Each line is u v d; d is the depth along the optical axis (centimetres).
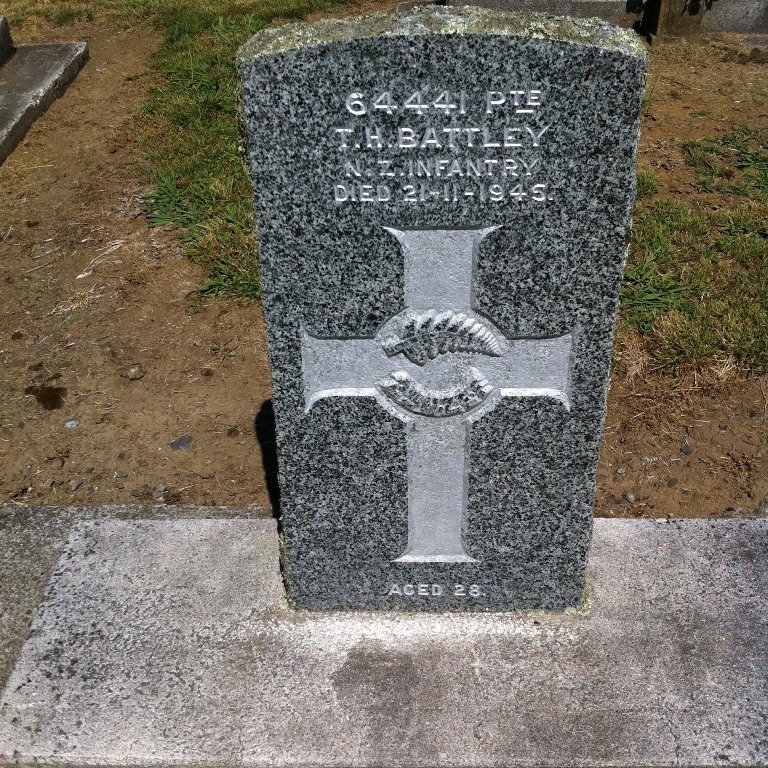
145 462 165
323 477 119
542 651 124
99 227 227
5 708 118
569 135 95
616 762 112
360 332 108
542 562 125
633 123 94
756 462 161
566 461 117
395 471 119
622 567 133
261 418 173
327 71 92
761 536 137
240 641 125
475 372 111
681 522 140
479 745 114
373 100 94
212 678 121
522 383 112
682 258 201
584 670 121
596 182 97
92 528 141
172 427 172
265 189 99
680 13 310
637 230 210
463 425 115
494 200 99
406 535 124
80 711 118
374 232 101
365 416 115
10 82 300
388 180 98
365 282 105
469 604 129
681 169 239
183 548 138
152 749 115
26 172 256
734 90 283
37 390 180
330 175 98
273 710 118
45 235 226
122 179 247
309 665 123
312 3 357
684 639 124
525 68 92
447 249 103
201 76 298
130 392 179
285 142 96
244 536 140
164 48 330
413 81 93
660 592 130
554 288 104
